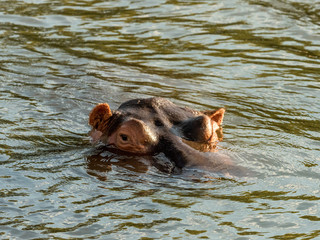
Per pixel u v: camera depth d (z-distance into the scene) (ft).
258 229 83.56
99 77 156.97
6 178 98.84
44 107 133.28
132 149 107.14
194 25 212.64
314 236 81.35
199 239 81.00
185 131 108.06
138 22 215.31
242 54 185.57
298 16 223.30
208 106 138.82
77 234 82.23
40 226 84.12
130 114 112.27
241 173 99.45
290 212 88.02
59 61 171.42
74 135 118.73
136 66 171.22
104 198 92.53
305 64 177.37
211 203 90.63
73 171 102.06
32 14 221.25
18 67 162.81
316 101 145.89
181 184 96.63
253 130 123.54
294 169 103.09
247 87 156.04
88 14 223.92
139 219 86.28
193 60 179.32
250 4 236.02
